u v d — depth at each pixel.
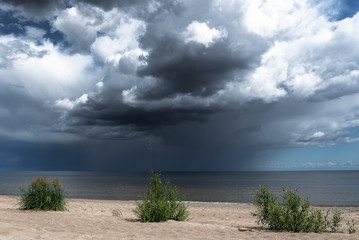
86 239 5.23
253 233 6.96
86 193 38.38
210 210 15.80
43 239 4.80
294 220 7.56
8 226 5.57
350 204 27.03
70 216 9.41
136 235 6.05
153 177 9.52
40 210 10.97
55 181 11.80
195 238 5.96
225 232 7.00
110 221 8.49
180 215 9.53
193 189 51.69
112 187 54.91
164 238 5.81
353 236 6.50
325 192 45.56
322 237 6.31
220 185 69.56
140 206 9.19
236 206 20.50
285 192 8.15
